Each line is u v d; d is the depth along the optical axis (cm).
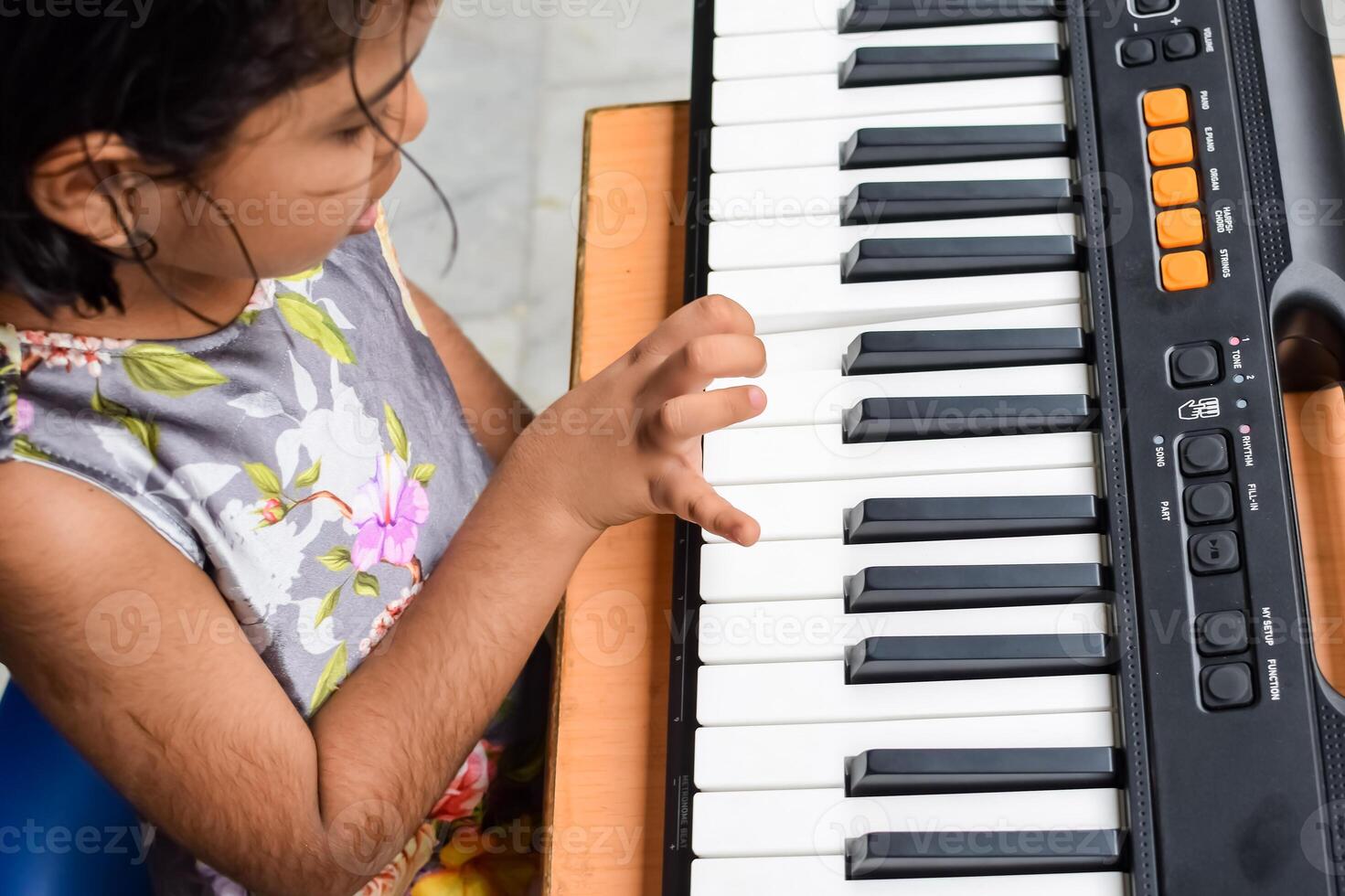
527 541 72
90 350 69
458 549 74
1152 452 63
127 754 69
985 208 72
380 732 73
